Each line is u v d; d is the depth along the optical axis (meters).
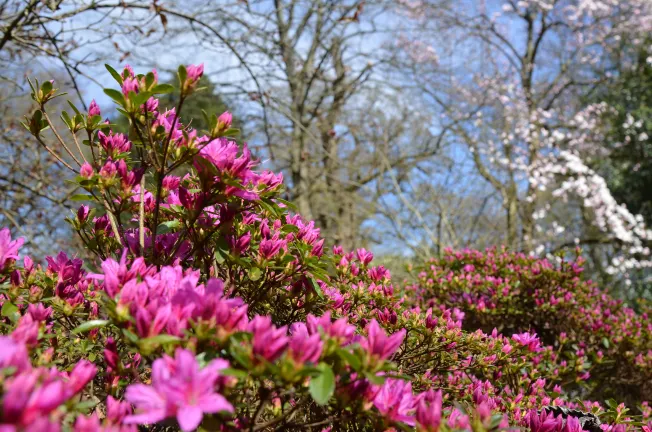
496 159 12.43
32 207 5.49
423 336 2.28
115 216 1.72
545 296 4.34
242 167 1.44
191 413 0.80
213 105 7.80
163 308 1.00
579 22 13.56
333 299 2.04
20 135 5.70
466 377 2.65
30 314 1.30
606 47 13.90
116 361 1.22
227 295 1.50
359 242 10.37
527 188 12.72
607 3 13.32
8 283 1.49
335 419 1.13
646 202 13.12
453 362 2.44
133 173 1.63
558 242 13.32
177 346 1.00
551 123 14.12
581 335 4.14
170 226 1.68
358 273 2.54
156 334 0.99
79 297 1.54
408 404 1.10
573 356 3.52
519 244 11.09
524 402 2.48
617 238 11.91
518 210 13.13
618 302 4.92
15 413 0.66
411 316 2.28
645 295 11.38
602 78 14.27
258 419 1.25
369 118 10.93
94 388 1.45
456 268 4.98
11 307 1.38
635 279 11.69
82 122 1.70
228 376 0.97
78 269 1.57
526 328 4.33
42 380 0.83
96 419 0.82
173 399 0.82
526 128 12.62
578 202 13.47
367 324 2.14
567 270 4.36
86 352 1.52
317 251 1.77
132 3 3.80
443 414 1.34
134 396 0.84
